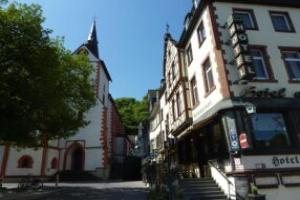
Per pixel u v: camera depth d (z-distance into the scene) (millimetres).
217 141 14719
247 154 12359
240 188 11852
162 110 30812
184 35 20359
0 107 13172
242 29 14375
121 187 21375
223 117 13406
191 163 18625
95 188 20641
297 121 13641
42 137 20641
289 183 12203
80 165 33000
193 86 19156
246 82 13898
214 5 16438
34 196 15188
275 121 13516
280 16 17516
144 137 44562
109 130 41125
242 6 16875
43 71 14039
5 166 27250
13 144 19484
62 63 20094
